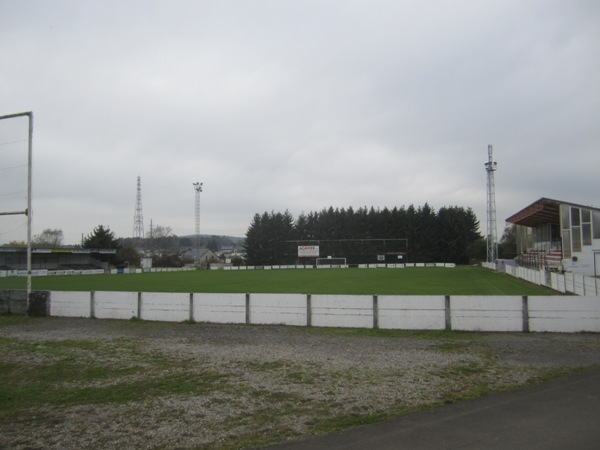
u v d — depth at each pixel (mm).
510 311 13930
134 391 8312
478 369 9266
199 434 6113
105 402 7691
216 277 53000
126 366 10336
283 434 6004
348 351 11414
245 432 6129
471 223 112250
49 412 7207
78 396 8086
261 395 7820
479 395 7445
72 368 10273
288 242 100375
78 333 15102
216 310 16562
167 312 17188
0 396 8148
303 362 10250
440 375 8844
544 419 6211
